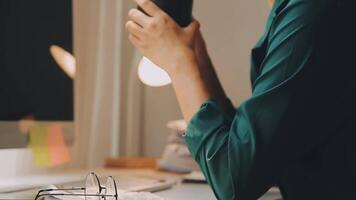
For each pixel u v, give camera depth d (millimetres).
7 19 917
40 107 1008
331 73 531
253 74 705
